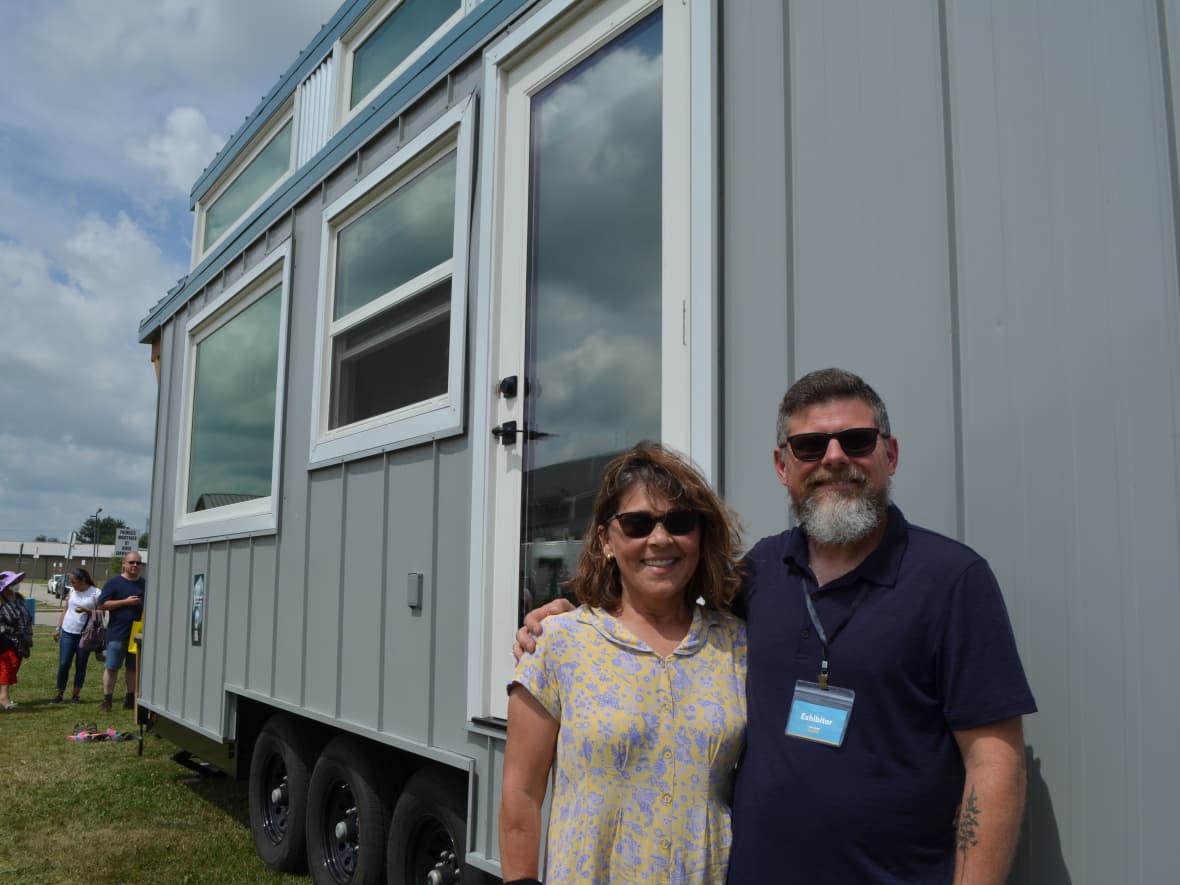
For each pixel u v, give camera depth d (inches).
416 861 133.5
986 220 71.3
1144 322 61.8
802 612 65.1
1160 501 60.1
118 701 413.1
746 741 67.2
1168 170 61.6
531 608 115.4
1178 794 57.6
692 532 69.7
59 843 194.2
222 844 192.9
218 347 228.1
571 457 112.2
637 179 106.3
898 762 59.2
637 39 108.6
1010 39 71.1
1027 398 67.6
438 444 134.7
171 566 239.1
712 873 65.4
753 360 89.7
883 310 78.0
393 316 151.4
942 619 59.2
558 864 65.1
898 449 75.7
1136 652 60.3
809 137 86.1
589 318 111.7
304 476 172.1
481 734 118.2
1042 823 63.9
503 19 128.9
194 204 264.8
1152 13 63.3
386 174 152.9
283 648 173.5
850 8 83.4
